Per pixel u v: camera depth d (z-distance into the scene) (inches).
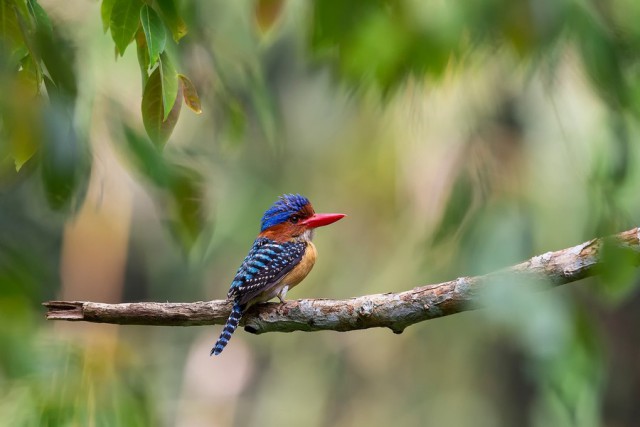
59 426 260.2
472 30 238.7
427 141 434.9
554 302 338.6
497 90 422.6
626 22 333.1
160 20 189.5
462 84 411.2
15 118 170.9
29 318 215.0
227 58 328.2
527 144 419.8
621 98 320.5
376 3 211.2
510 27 229.9
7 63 173.9
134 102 345.7
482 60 286.5
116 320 296.2
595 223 354.3
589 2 320.8
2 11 182.7
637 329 690.8
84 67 260.8
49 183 182.4
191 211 244.4
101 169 287.9
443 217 389.7
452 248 400.5
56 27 230.1
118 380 278.5
